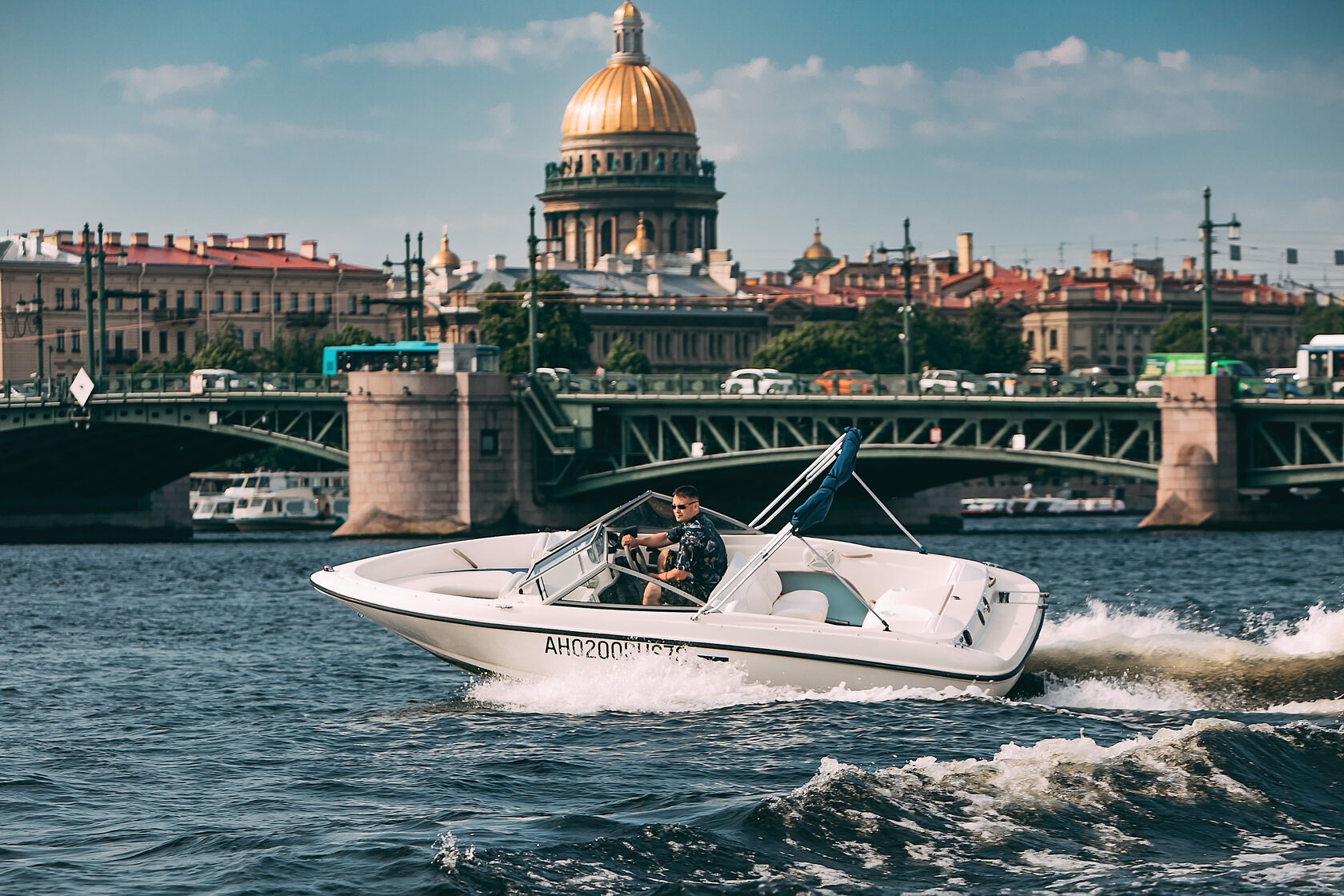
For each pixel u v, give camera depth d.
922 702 22.77
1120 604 45.59
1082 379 92.25
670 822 16.92
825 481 23.70
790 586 25.19
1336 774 17.72
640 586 23.59
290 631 41.31
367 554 87.50
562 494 102.69
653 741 21.22
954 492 110.44
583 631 23.23
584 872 15.36
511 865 15.54
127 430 109.44
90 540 119.38
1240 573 58.47
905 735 21.02
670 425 98.75
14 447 113.50
